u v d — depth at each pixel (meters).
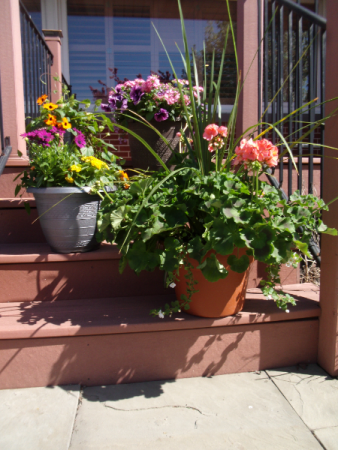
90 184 1.74
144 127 2.51
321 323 1.66
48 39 3.40
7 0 2.30
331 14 1.50
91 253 1.80
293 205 1.54
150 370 1.56
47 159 1.75
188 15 4.97
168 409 1.37
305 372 1.63
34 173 1.84
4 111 2.35
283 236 1.38
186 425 1.29
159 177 1.62
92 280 1.84
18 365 1.49
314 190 2.28
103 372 1.53
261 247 1.28
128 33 4.94
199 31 5.00
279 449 1.18
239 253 1.45
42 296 1.81
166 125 2.52
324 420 1.32
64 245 1.80
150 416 1.33
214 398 1.44
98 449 1.18
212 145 1.51
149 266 1.41
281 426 1.29
